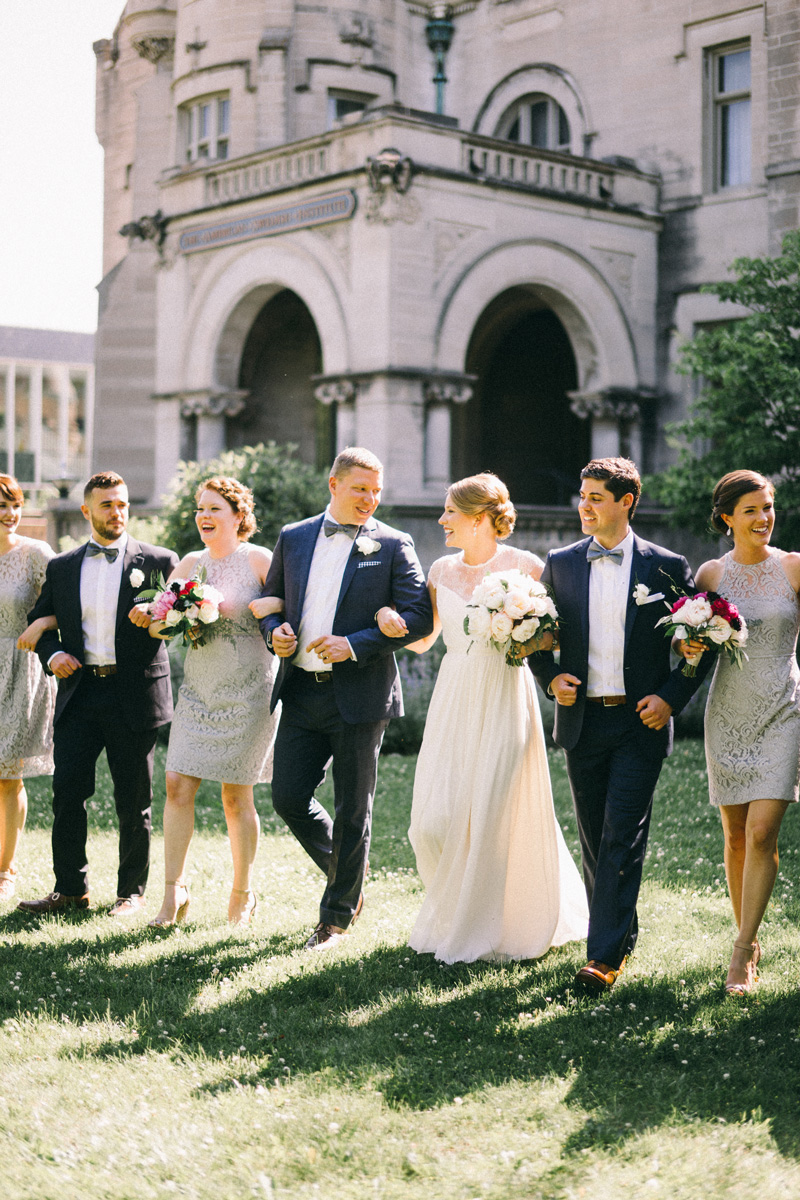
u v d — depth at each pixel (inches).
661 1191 113.0
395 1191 114.0
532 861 183.9
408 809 300.7
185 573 203.0
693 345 548.4
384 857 249.4
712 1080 137.7
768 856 167.8
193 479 558.9
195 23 793.6
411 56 828.0
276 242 654.5
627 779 172.9
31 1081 138.2
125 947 186.9
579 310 676.7
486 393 798.5
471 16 823.1
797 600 172.4
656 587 173.6
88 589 206.5
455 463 783.7
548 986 168.2
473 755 181.8
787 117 660.1
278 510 539.8
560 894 184.9
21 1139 124.2
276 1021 156.1
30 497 1312.7
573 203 662.5
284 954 182.5
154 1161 119.0
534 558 187.0
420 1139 124.5
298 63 770.2
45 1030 153.7
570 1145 122.9
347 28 781.3
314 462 788.6
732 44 690.8
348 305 611.8
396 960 179.0
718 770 174.1
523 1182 115.3
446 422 616.7
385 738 404.8
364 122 594.6
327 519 193.5
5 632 217.5
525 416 821.2
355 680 185.0
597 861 173.9
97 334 836.6
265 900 215.5
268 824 280.8
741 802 170.7
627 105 734.5
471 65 826.8
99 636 206.4
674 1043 146.4
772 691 170.4
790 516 533.6
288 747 191.5
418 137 595.5
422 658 433.4
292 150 641.6
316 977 169.9
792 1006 158.6
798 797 169.5
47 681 222.7
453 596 184.9
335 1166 119.1
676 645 169.0
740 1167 117.3
